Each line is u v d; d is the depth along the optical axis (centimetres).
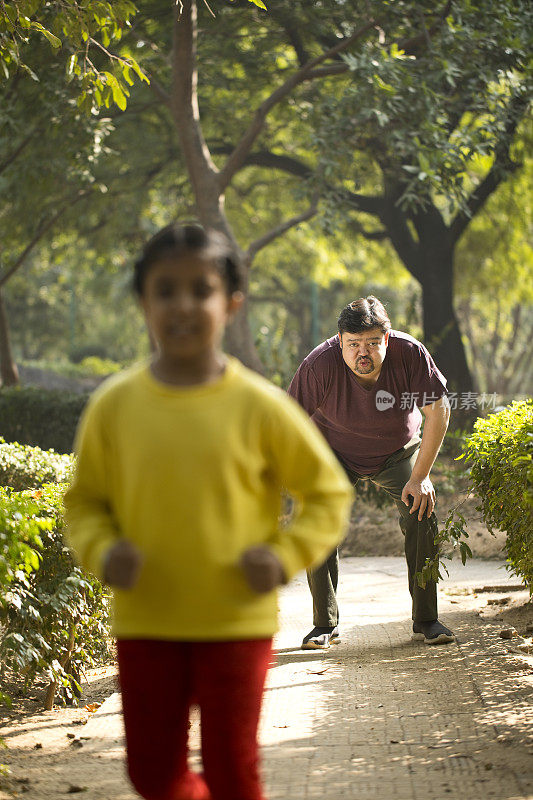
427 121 1159
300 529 230
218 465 224
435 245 1719
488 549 985
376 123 1238
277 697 463
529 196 1930
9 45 611
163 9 1331
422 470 545
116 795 339
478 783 333
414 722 411
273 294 4241
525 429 485
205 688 229
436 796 322
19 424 1462
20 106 1330
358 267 2752
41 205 1669
